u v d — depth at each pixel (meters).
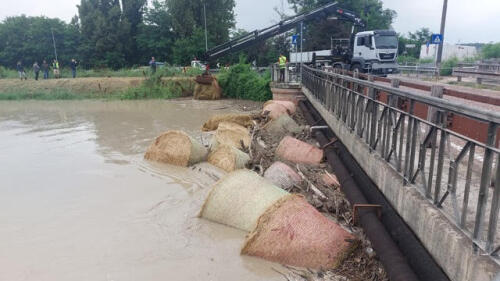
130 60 58.12
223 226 6.75
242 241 6.18
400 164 5.16
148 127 16.95
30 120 19.86
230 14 56.59
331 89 10.87
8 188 8.89
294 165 9.49
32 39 62.47
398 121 5.19
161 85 30.03
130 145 13.22
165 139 10.87
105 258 5.77
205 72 28.20
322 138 11.29
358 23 25.98
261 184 6.92
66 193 8.52
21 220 7.14
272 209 5.75
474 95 5.19
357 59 25.41
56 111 23.36
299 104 18.66
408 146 4.81
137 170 10.10
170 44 55.31
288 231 5.58
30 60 62.31
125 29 56.22
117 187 8.84
